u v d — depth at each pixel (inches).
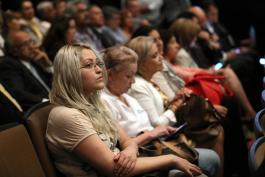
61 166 83.9
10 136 78.0
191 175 86.0
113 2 302.7
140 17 286.0
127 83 103.4
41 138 82.7
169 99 128.8
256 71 199.3
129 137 98.3
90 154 80.3
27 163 78.7
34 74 149.2
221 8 333.1
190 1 297.7
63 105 83.5
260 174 59.9
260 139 72.9
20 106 129.6
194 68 164.4
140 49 118.5
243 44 264.4
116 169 81.0
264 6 318.0
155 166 84.7
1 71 133.8
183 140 105.3
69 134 80.6
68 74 83.2
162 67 124.0
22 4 218.2
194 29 174.6
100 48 221.8
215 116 117.3
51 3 236.5
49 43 163.8
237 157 142.0
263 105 92.9
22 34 146.9
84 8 217.8
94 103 88.1
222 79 153.3
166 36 153.6
